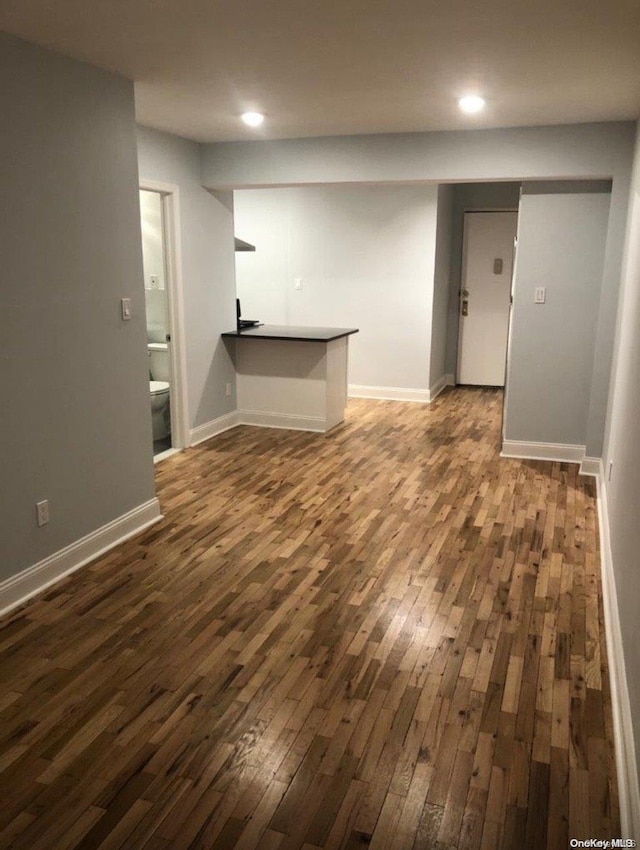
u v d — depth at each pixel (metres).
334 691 2.38
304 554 3.49
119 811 1.87
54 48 2.89
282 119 4.25
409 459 5.16
